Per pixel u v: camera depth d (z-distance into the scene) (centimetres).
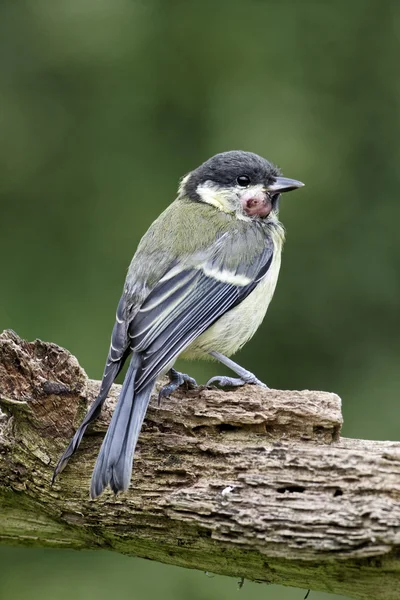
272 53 1535
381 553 571
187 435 637
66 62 1535
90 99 1538
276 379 1445
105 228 1452
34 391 630
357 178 1509
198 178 860
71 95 1540
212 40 1529
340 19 1555
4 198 1488
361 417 1352
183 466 623
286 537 588
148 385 655
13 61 1540
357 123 1526
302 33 1552
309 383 1436
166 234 797
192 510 608
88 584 1132
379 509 572
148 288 747
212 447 621
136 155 1503
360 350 1445
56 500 643
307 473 600
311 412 620
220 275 779
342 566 589
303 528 584
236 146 1458
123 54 1530
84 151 1509
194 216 822
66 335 1351
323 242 1475
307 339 1453
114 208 1461
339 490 591
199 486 615
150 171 1488
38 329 1363
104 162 1498
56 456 638
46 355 643
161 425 640
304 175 1465
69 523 652
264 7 1559
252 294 800
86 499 637
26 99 1531
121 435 611
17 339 641
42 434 637
